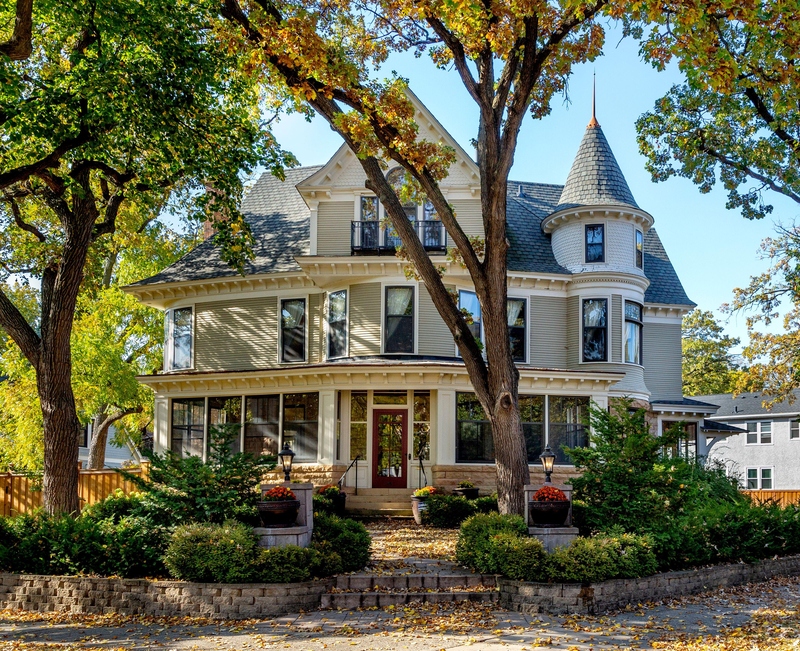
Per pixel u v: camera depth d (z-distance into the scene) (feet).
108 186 65.31
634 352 81.71
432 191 46.68
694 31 37.73
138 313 97.66
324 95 43.34
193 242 108.47
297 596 37.65
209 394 78.28
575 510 46.32
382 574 40.96
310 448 73.61
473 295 78.28
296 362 78.74
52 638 33.50
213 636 33.30
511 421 46.34
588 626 34.22
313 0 48.01
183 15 47.57
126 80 46.39
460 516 61.57
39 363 51.06
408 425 75.00
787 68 44.80
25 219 70.28
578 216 81.71
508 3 40.06
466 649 30.25
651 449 46.88
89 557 40.93
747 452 140.26
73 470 50.65
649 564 40.32
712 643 31.09
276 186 93.61
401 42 49.44
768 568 47.52
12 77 42.80
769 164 65.31
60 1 44.14
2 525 43.62
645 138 69.15
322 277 76.23
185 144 50.21
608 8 41.09
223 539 38.73
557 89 51.37
